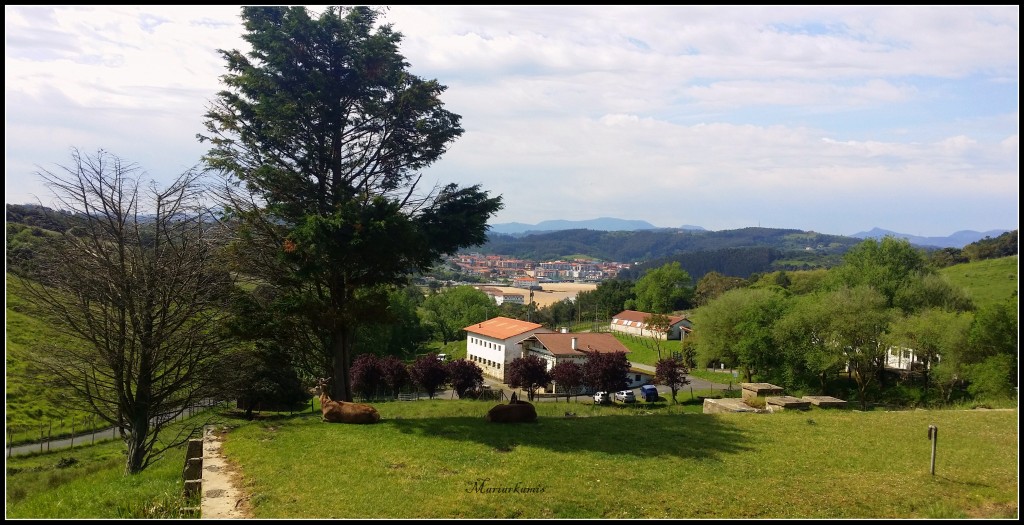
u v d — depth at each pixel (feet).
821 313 160.86
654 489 38.91
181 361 69.67
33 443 108.27
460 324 330.34
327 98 63.26
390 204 59.57
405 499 36.40
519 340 223.30
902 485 40.60
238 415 109.09
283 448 47.85
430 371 157.17
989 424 59.62
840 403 72.38
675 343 296.71
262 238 63.62
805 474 42.88
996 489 39.99
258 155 64.59
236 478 41.32
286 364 71.46
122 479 51.49
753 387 82.43
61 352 65.26
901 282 195.93
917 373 172.14
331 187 66.69
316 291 67.05
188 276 66.85
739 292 205.26
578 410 99.19
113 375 68.69
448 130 70.49
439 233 66.23
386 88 68.74
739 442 51.67
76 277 63.67
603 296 419.74
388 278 65.36
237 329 61.93
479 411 90.63
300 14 61.77
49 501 44.83
